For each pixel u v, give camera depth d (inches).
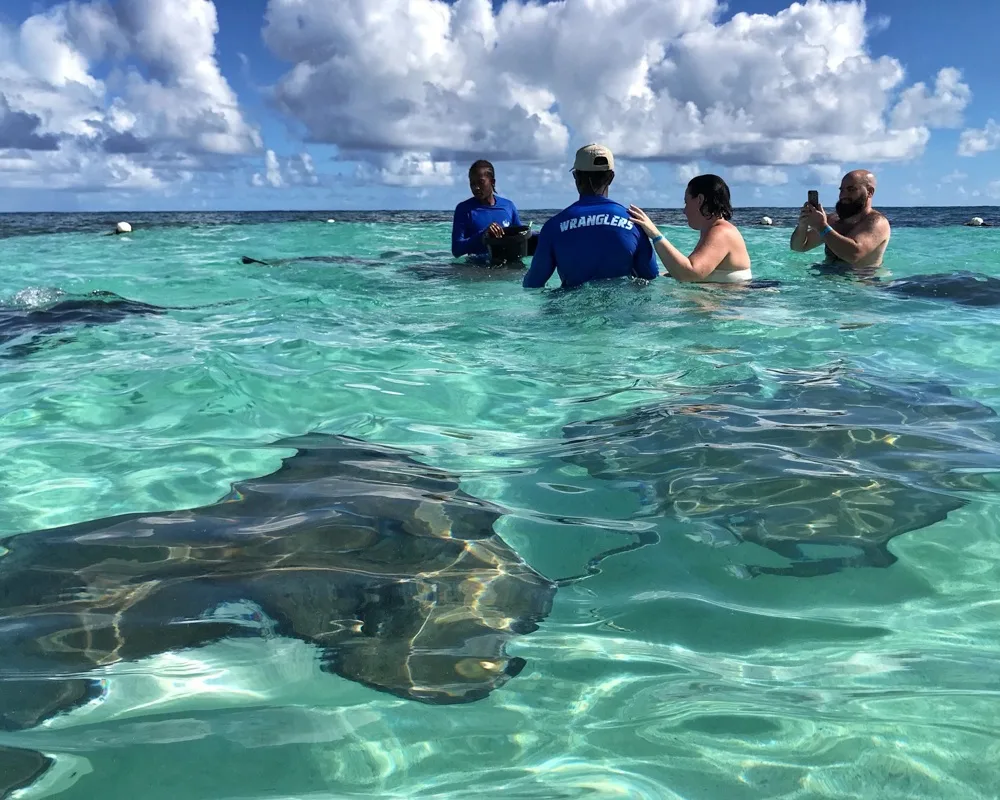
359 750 42.4
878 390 119.6
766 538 69.4
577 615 57.2
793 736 43.1
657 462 89.8
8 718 44.4
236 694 47.1
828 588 60.8
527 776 40.4
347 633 53.8
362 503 77.8
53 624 54.2
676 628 55.3
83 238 530.9
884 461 87.7
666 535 70.7
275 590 59.3
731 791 39.0
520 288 233.1
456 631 54.5
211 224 689.6
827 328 165.5
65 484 86.6
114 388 128.3
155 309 208.5
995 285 214.4
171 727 44.0
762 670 50.0
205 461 94.3
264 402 121.2
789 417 106.0
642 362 141.4
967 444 93.7
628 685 48.4
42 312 201.2
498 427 108.3
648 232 200.8
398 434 105.3
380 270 283.6
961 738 42.6
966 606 57.8
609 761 41.4
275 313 199.2
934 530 70.1
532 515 75.7
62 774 40.2
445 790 39.4
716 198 212.4
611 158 205.6
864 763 40.7
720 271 212.4
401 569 63.6
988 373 131.0
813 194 257.4
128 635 53.1
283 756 41.8
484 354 149.9
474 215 299.1
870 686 47.8
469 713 45.7
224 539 68.6
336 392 125.7
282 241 474.3
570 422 108.9
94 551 66.1
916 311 184.4
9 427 109.7
